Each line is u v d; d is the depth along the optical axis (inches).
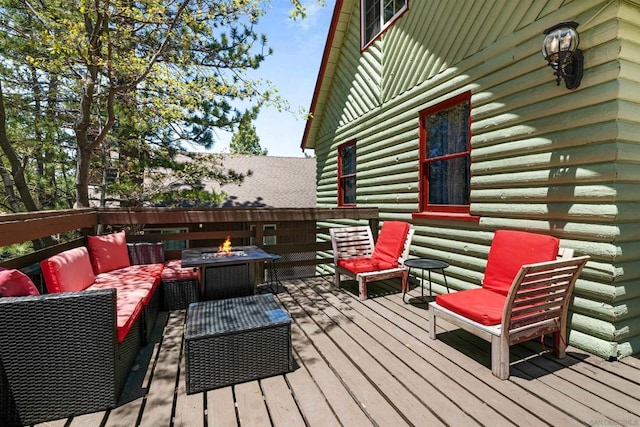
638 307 96.3
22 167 273.1
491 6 131.7
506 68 124.8
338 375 85.4
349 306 142.2
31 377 67.9
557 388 78.6
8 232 81.8
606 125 92.5
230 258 128.8
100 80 254.7
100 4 195.2
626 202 94.3
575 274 89.8
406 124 187.8
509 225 125.2
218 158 354.9
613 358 92.3
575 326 101.7
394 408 71.7
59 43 184.2
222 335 79.9
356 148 249.3
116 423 68.0
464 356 95.1
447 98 155.6
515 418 67.9
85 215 143.8
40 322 68.0
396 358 94.1
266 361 84.3
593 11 95.3
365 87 233.5
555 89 106.5
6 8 236.1
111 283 118.5
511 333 84.1
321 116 314.2
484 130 134.6
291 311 135.6
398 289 171.5
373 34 225.3
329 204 304.7
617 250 92.4
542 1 111.1
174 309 138.1
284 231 187.9
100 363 71.4
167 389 80.0
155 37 248.7
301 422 67.6
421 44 174.1
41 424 68.2
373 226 214.7
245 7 243.6
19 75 285.6
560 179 105.6
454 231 154.3
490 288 109.7
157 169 344.8
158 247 158.9
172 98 257.6
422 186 178.1
